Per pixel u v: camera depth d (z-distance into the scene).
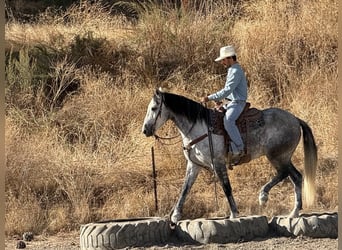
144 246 9.63
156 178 13.09
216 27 18.78
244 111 10.23
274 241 9.66
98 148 14.48
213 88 16.83
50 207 12.45
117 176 13.34
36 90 16.41
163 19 18.58
